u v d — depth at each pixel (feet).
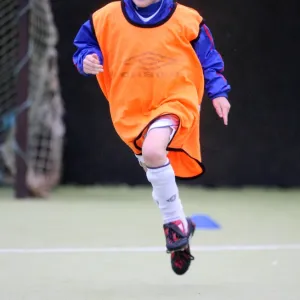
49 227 75.00
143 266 55.21
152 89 46.78
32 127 102.47
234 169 112.37
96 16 48.29
